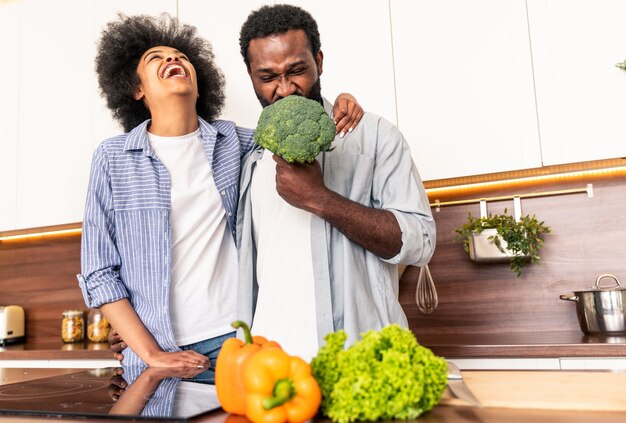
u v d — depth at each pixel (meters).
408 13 2.09
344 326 1.11
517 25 1.97
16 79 2.66
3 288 2.99
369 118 1.27
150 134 1.48
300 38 1.17
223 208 1.46
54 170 2.55
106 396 0.84
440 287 2.29
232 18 2.30
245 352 0.64
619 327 1.84
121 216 1.40
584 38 1.90
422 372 0.63
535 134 1.93
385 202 1.20
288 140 0.99
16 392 0.90
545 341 1.81
